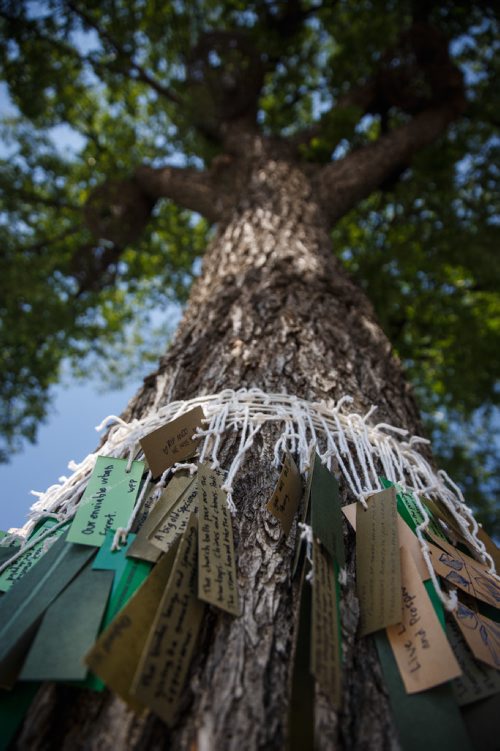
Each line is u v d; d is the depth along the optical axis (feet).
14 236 16.33
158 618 1.71
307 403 3.20
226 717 1.61
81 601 1.86
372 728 1.66
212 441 2.93
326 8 15.97
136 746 1.53
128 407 4.13
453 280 17.39
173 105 15.88
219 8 16.03
